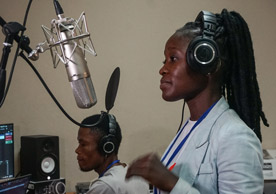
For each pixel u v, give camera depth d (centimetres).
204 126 108
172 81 110
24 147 290
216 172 102
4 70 115
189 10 318
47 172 281
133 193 200
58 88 311
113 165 215
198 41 107
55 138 285
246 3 319
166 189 94
